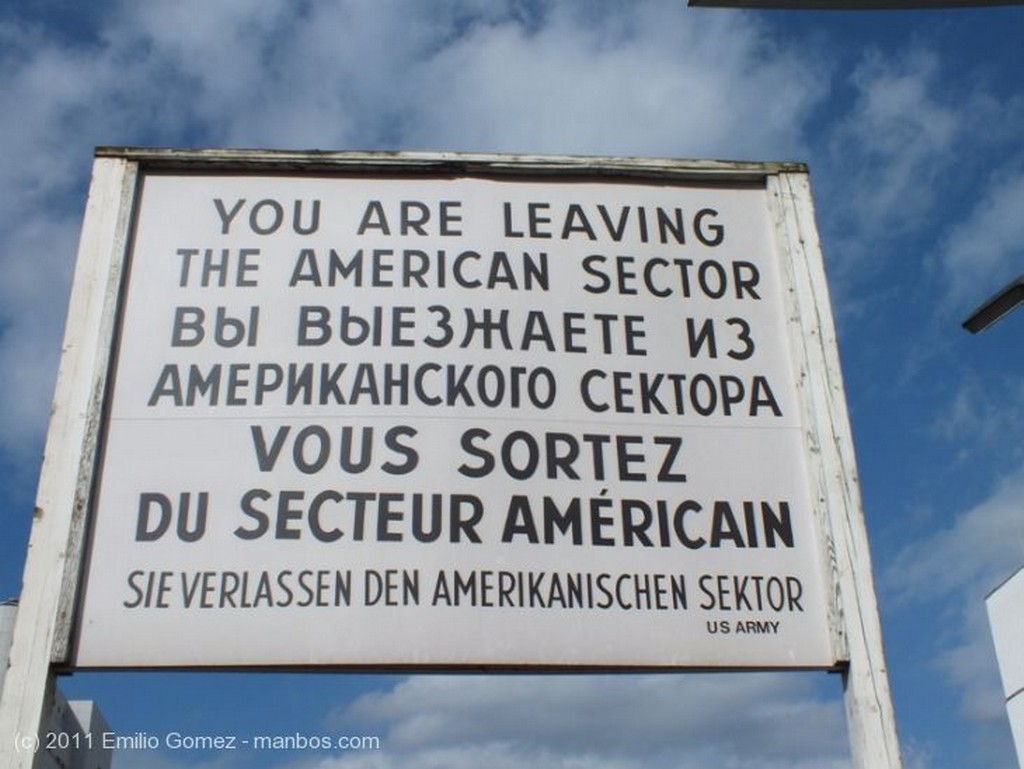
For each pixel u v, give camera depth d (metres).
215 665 4.27
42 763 4.11
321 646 4.32
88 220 5.09
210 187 5.27
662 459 4.82
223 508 4.56
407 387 4.86
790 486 4.83
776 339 5.15
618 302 5.15
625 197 5.40
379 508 4.59
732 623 4.53
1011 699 21.00
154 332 4.91
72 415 4.64
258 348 4.90
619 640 4.44
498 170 5.38
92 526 4.48
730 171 5.47
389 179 5.34
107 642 4.28
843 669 4.48
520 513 4.64
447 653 4.35
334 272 5.10
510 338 5.02
